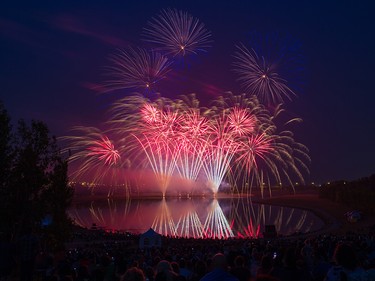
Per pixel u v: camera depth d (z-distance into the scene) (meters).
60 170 34.09
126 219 182.75
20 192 31.56
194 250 39.44
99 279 14.75
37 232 32.62
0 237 21.53
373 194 139.12
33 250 18.42
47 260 20.47
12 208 30.81
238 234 125.44
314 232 96.81
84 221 172.38
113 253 35.75
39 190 33.16
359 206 145.50
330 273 10.82
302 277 12.41
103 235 78.94
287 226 144.12
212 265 10.14
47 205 33.16
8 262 18.05
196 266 14.77
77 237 75.56
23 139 32.94
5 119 31.52
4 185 31.31
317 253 16.75
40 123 33.66
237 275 11.97
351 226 111.12
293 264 12.55
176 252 38.00
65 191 34.62
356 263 10.70
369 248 24.50
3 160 31.08
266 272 12.98
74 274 16.22
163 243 64.31
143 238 58.25
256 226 149.50
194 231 136.38
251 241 58.09
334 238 45.78
